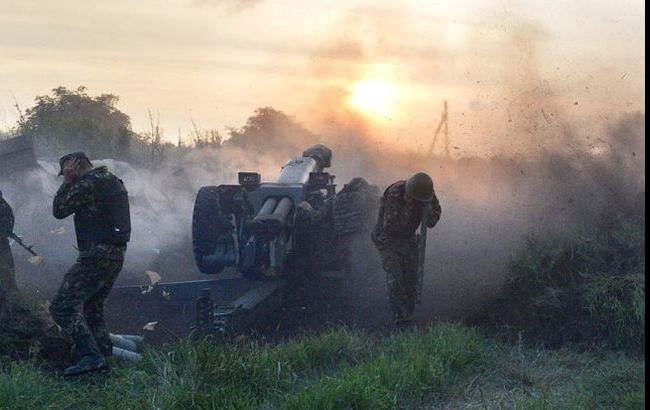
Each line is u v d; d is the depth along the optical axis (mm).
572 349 7188
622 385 6090
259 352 6555
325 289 9125
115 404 5734
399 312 7664
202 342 6395
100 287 6637
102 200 6617
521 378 6402
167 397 5648
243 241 9180
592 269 7824
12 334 6844
